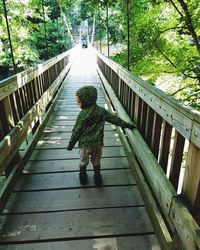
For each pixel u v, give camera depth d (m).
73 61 16.09
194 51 5.20
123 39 6.75
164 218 1.96
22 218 2.07
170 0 4.29
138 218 2.06
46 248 1.79
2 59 9.69
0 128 2.21
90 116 2.24
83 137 2.32
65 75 9.75
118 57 6.47
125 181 2.60
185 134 1.30
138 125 2.68
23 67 11.72
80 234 1.90
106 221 2.03
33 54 11.03
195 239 1.16
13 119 2.57
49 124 4.43
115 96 4.60
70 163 2.97
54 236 1.88
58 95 6.43
